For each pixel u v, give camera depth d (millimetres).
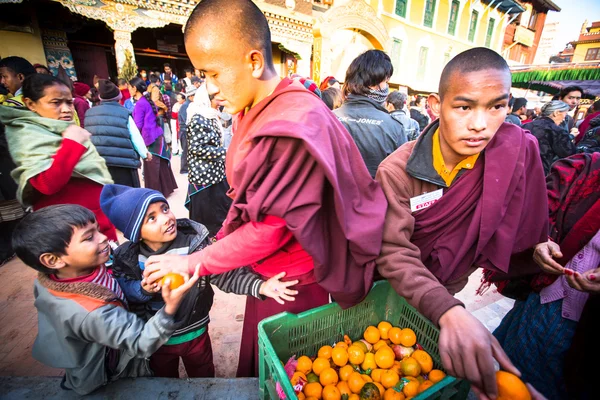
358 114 1874
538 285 1316
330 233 940
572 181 1244
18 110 1481
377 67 1845
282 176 781
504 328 1584
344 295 1020
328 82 3395
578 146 2771
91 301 1038
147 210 1181
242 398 1235
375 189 980
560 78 9422
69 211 1012
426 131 1029
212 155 2658
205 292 1380
